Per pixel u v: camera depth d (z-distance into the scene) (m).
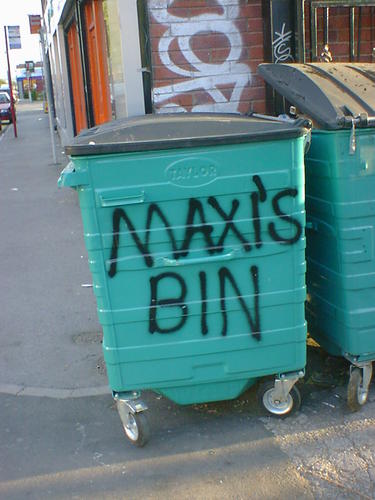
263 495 3.04
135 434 3.45
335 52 6.09
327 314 3.79
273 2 5.60
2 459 3.43
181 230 3.20
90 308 5.65
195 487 3.12
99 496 3.09
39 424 3.78
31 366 4.57
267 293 3.34
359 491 3.04
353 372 3.63
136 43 5.68
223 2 5.71
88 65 9.78
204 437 3.52
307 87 3.69
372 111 3.40
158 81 5.78
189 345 3.34
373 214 3.46
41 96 72.06
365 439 3.43
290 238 3.29
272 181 3.20
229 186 3.18
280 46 5.70
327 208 3.54
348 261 3.49
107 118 8.01
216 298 3.30
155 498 3.05
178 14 5.68
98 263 3.19
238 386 3.49
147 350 3.32
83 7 9.52
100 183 3.10
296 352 3.45
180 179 3.14
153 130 3.24
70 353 4.75
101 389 4.16
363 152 3.38
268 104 5.89
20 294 6.07
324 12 5.78
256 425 3.61
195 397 3.48
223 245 3.24
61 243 7.82
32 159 16.67
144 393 4.04
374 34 6.11
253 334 3.38
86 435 3.63
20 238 8.18
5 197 11.18
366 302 3.54
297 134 3.15
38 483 3.21
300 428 3.56
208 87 5.86
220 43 5.79
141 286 3.24
